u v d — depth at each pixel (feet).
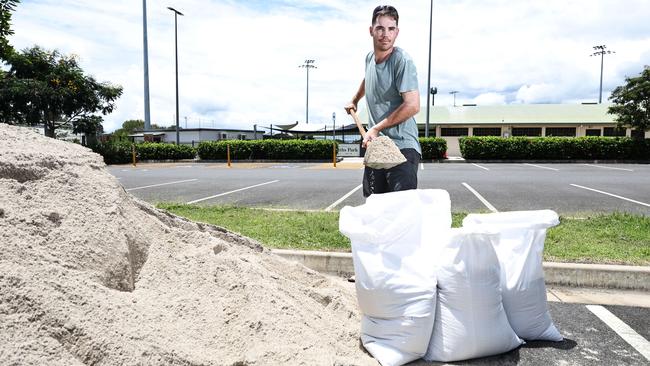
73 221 7.76
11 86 70.85
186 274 8.44
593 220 18.44
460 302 7.79
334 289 10.89
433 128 117.19
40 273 6.42
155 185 37.22
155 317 6.99
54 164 8.69
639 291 12.24
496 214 9.32
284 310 8.12
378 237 8.05
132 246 8.47
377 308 7.97
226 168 62.80
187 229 11.30
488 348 7.97
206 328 7.29
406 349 7.77
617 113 81.15
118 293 7.17
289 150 85.51
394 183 10.50
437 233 8.21
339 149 88.58
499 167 62.08
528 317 8.86
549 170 54.60
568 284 12.64
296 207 24.16
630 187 33.65
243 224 18.43
